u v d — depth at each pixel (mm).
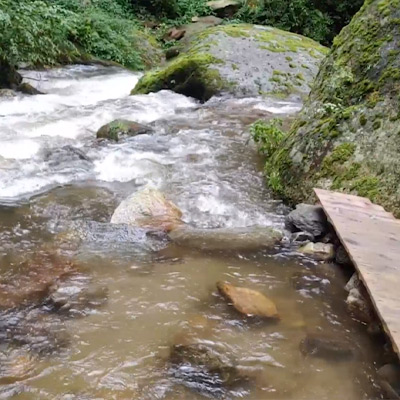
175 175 5543
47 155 5883
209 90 9508
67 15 12836
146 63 13844
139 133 6914
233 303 3273
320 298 3416
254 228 4227
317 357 2842
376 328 3096
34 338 2908
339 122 4902
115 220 4355
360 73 5090
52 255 3811
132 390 2553
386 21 5176
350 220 3752
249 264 3797
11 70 9156
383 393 2600
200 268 3707
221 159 6070
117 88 10578
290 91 9734
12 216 4422
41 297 3293
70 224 4328
